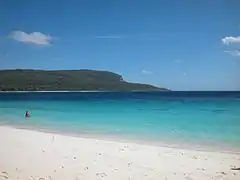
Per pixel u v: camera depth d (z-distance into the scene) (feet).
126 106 137.90
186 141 51.55
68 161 35.53
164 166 33.99
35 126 73.77
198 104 142.41
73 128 69.41
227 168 33.24
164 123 75.46
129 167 33.37
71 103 169.78
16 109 128.36
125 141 51.67
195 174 30.83
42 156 37.78
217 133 59.36
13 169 31.50
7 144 45.37
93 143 47.75
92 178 29.17
